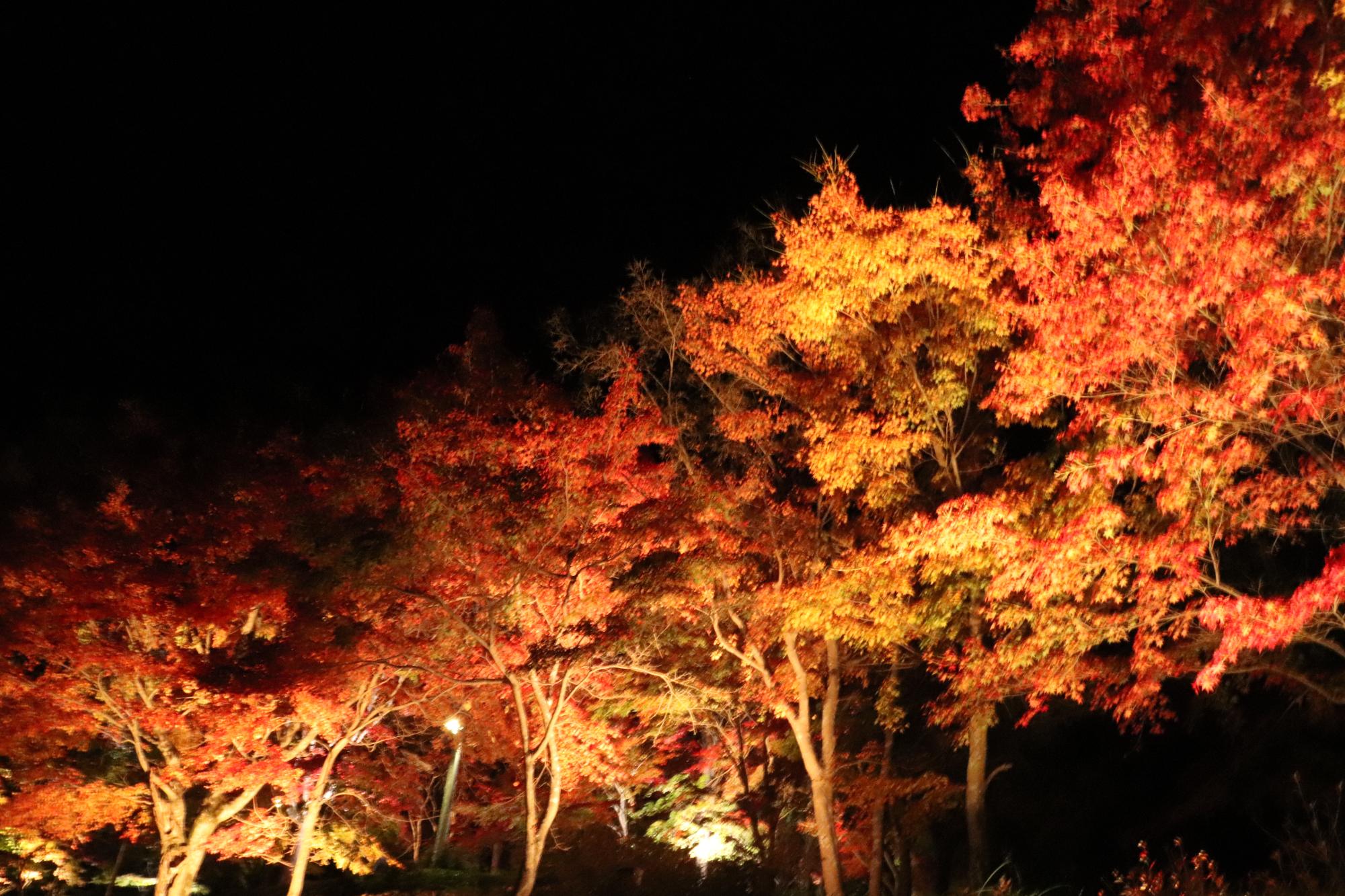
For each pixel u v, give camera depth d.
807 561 18.41
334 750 21.16
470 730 26.78
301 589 18.50
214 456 20.55
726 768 25.83
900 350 16.41
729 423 18.44
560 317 20.25
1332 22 9.92
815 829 22.97
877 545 16.52
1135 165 10.41
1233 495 11.74
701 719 22.95
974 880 17.52
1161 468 11.15
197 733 20.56
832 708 19.14
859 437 16.20
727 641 19.75
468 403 19.72
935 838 26.89
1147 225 10.56
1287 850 12.09
